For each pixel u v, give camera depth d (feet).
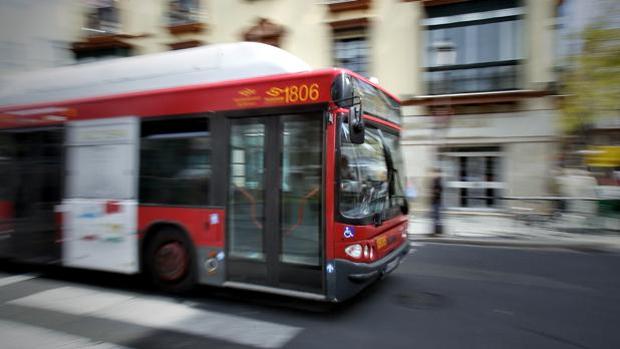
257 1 50.26
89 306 17.53
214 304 17.75
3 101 23.08
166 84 19.22
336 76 15.43
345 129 15.78
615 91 33.86
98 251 19.84
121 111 19.56
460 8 43.24
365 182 16.81
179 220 18.21
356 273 15.43
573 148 39.24
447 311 16.85
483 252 28.60
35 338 14.24
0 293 19.43
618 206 34.22
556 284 20.71
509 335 14.51
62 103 20.94
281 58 18.10
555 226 35.53
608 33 33.12
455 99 42.75
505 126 41.70
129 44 54.80
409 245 20.45
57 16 45.44
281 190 16.44
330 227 15.42
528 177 41.11
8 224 22.16
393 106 20.15
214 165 17.61
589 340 14.11
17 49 39.19
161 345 13.67
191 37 53.21
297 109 16.11
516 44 41.73
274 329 15.01
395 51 45.24
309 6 48.11
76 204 20.34
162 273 18.88
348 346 13.60
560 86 38.78
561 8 39.86
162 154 18.72
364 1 45.75
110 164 19.63
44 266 24.70
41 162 21.38
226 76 18.06
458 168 43.68
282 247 16.38
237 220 17.22
